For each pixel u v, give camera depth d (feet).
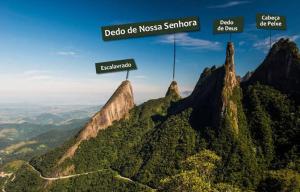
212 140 587.27
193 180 317.83
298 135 544.62
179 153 616.39
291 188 402.52
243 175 513.45
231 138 568.82
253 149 558.56
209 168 379.76
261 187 458.91
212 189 343.26
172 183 324.80
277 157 538.88
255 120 587.27
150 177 623.36
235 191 371.76
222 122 591.78
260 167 530.68
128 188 631.15
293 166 480.23
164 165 618.03
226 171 520.01
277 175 445.37
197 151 592.19
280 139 556.92
